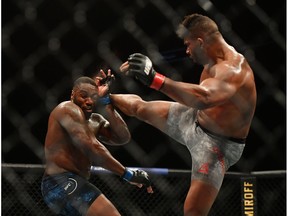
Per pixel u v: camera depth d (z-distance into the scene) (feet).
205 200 10.60
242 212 14.94
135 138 21.67
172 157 21.71
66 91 18.06
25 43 15.48
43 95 17.95
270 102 20.25
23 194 14.02
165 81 9.55
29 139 19.08
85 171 12.06
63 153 11.80
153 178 15.44
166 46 17.97
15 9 14.29
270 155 20.81
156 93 20.88
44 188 11.92
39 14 14.49
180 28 10.98
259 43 18.35
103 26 15.57
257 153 20.98
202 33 10.65
